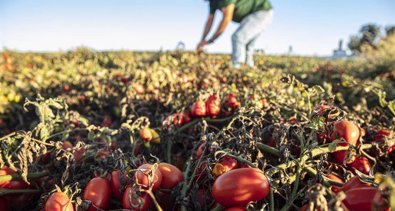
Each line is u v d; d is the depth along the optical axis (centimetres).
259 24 164
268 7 167
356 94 110
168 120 65
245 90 82
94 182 42
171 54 154
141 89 94
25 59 241
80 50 256
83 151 51
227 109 73
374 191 32
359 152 46
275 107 65
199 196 43
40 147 49
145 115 86
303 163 41
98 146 59
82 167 50
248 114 57
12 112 117
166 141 64
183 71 117
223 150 44
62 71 166
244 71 116
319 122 46
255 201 36
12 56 241
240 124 64
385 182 28
